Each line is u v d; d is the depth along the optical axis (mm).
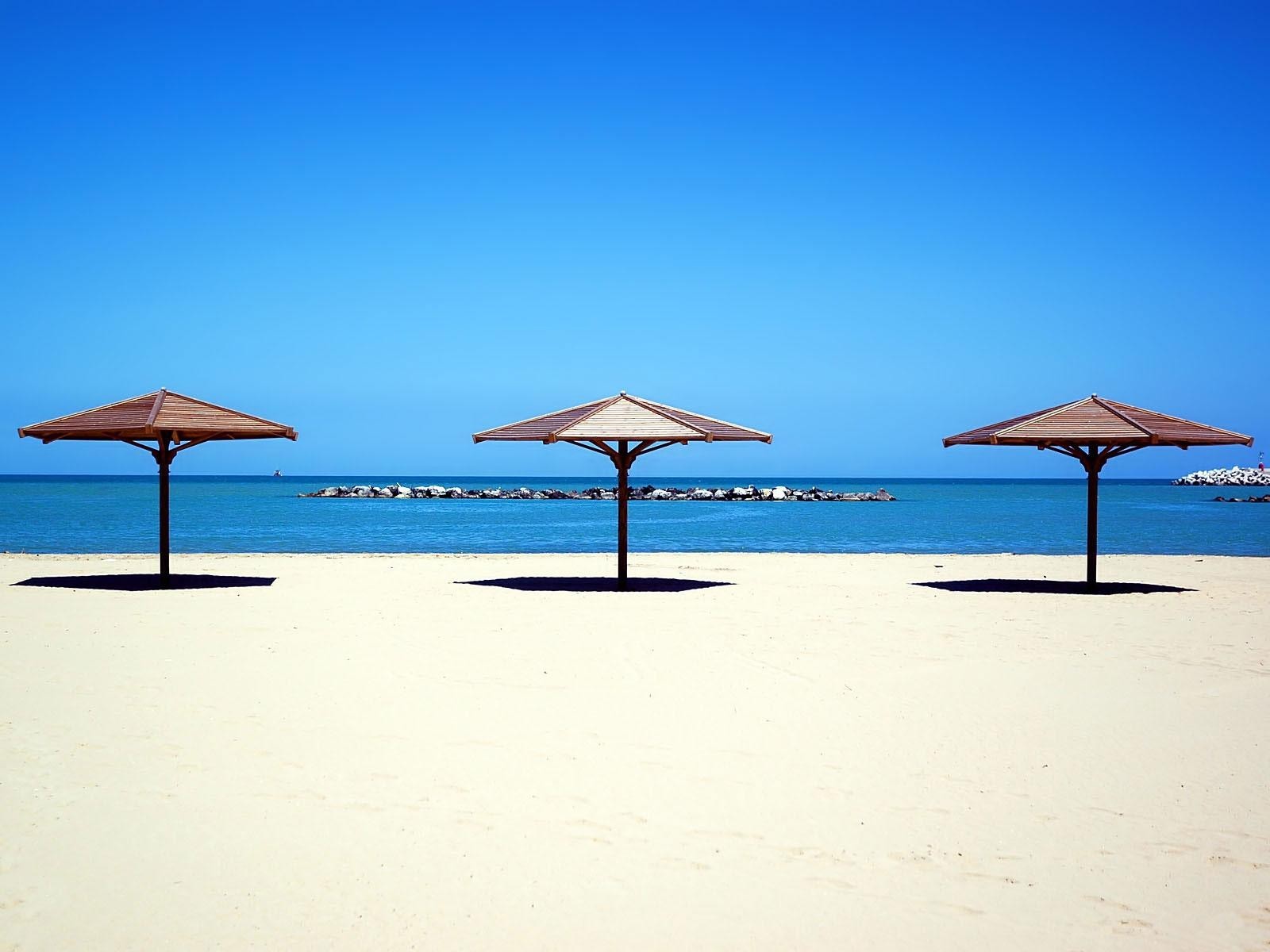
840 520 44906
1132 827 5125
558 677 8258
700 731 6691
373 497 82375
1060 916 4211
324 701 7336
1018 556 21109
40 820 5059
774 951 3904
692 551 25000
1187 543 29078
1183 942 4016
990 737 6625
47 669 8344
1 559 18703
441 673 8352
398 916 4145
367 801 5352
